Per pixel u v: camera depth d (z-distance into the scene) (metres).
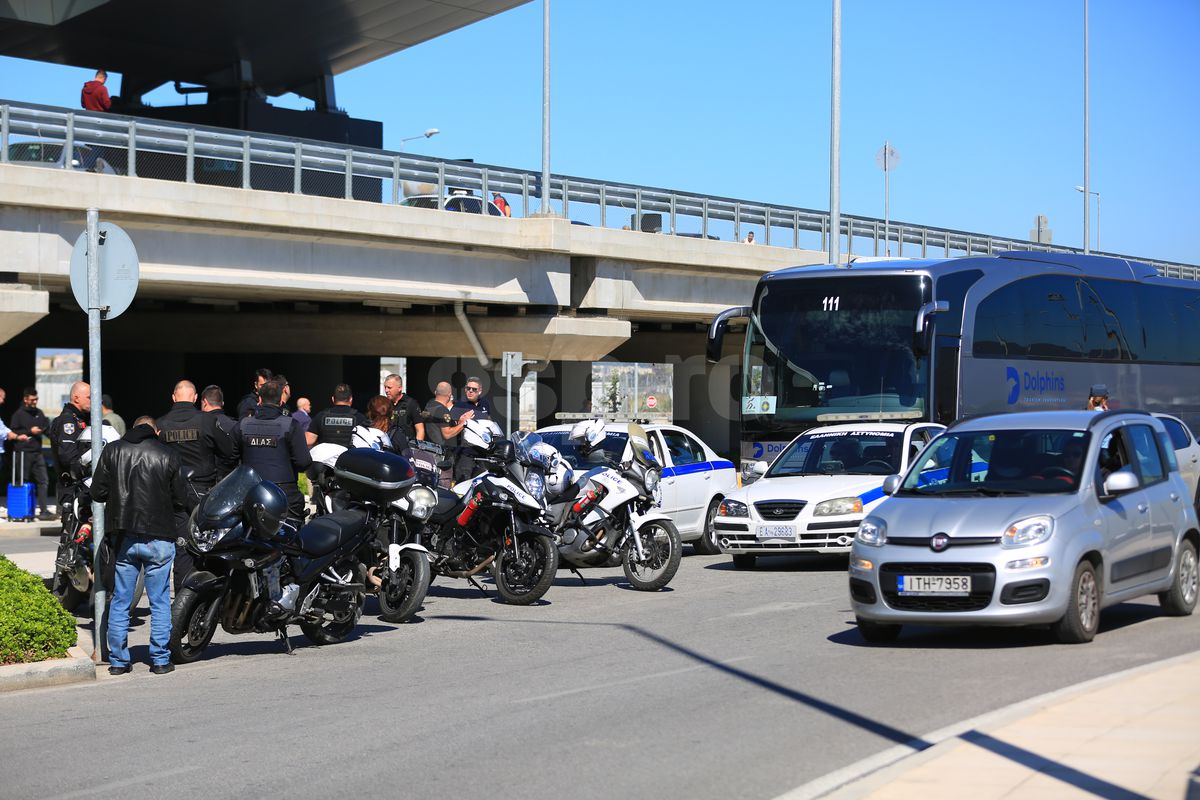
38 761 7.56
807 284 21.83
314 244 28.20
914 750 7.42
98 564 11.10
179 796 6.77
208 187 25.59
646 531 15.27
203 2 44.59
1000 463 11.73
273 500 10.64
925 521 10.95
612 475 15.06
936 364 20.89
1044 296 23.72
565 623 12.84
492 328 33.94
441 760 7.41
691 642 11.50
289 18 46.72
